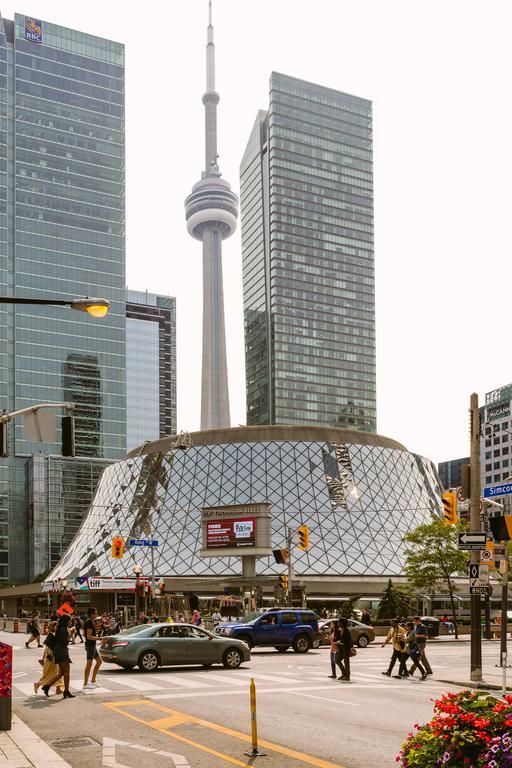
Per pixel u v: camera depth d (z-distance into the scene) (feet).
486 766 22.11
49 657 67.82
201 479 357.00
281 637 127.24
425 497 378.94
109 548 352.28
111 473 403.54
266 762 39.14
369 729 49.24
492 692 73.67
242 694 68.39
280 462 356.18
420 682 82.23
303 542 162.81
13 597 438.81
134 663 89.10
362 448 369.30
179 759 39.96
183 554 328.29
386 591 220.84
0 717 48.21
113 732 48.49
